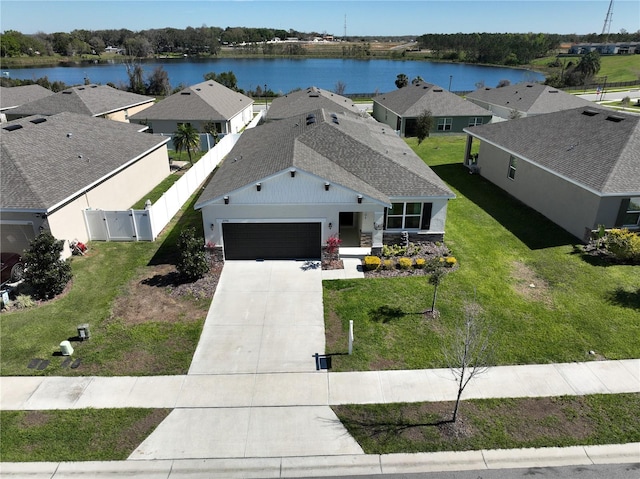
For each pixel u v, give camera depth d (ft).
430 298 51.03
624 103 191.52
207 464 31.81
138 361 41.68
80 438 33.71
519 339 44.06
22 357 42.06
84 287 53.83
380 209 58.03
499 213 77.10
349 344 42.39
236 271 57.31
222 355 42.50
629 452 32.42
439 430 34.24
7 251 59.11
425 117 127.03
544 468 31.27
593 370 40.19
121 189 76.84
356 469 31.37
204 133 122.83
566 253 61.72
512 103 156.87
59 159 67.00
